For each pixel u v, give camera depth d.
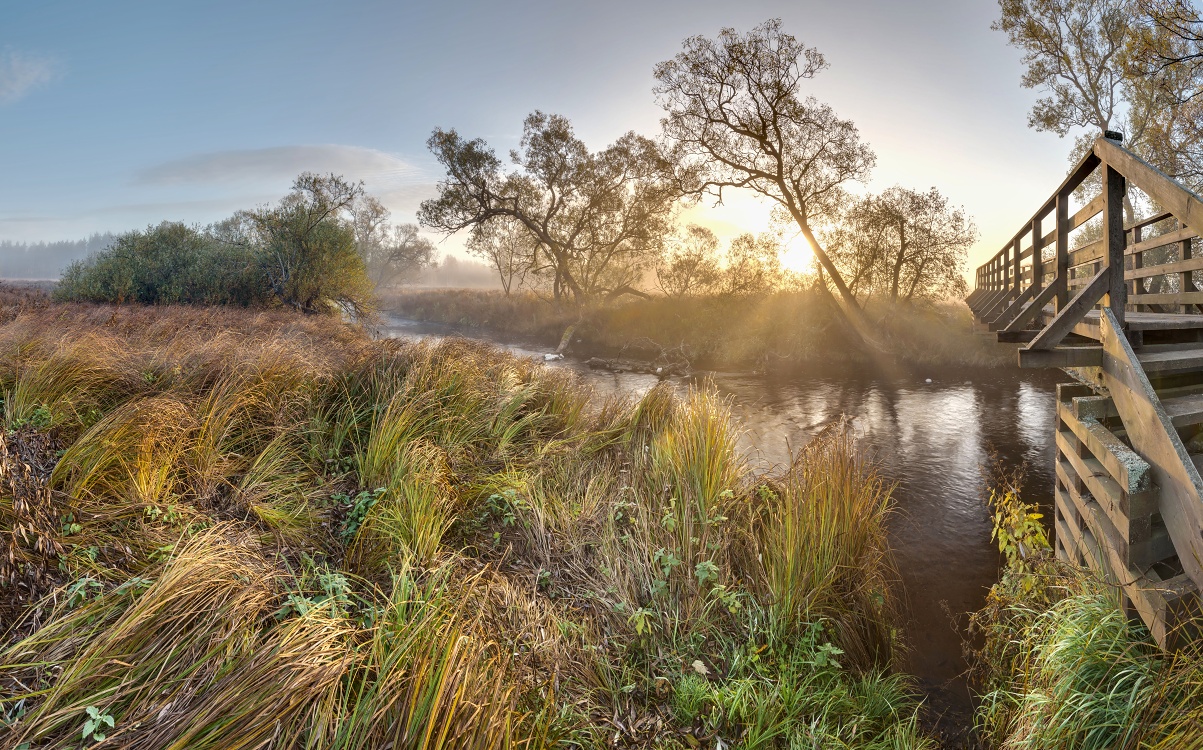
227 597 2.81
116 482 3.90
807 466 5.02
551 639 3.51
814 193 23.06
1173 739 2.40
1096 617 3.32
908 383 16.42
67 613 2.65
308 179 20.17
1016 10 20.39
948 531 6.82
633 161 29.77
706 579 4.23
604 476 5.62
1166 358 4.02
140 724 2.15
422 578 3.65
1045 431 11.31
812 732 3.21
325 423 5.85
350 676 2.57
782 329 22.03
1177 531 3.13
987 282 18.55
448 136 31.23
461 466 5.43
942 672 4.29
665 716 3.32
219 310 15.02
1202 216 3.00
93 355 5.47
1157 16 11.28
